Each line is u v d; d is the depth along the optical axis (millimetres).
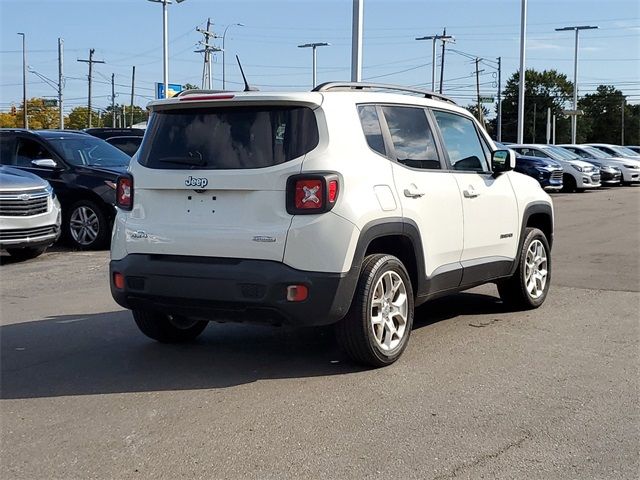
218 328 6930
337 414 4609
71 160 12773
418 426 4410
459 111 6711
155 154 5449
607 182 29484
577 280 9219
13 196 10547
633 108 117688
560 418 4539
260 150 5074
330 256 4918
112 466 3922
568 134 108812
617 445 4145
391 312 5535
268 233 4918
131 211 5496
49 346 6293
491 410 4672
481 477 3752
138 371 5559
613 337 6445
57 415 4664
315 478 3750
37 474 3844
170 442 4219
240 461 3957
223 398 4926
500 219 6848
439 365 5609
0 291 8805
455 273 6207
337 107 5242
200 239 5094
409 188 5605
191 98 5297
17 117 83188
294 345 6270
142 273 5273
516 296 7395
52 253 12094
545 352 5973
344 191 5008
